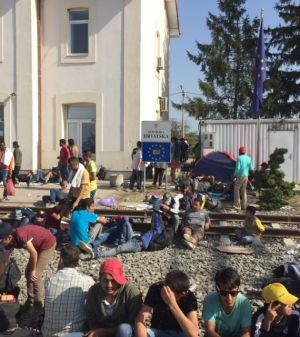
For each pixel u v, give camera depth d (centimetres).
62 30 1939
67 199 946
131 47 1888
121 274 448
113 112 1912
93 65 1923
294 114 3219
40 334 511
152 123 1452
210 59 3388
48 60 1961
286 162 1823
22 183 1761
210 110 3450
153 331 438
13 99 1933
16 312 527
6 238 545
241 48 3438
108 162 1922
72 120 1989
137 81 1888
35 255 555
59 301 462
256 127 1856
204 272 731
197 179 1519
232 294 417
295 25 3228
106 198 1323
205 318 433
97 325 454
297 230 945
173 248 886
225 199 1441
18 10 1906
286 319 414
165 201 1157
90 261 802
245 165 1257
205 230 966
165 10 2623
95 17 1911
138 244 855
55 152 1966
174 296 418
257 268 746
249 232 924
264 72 1688
